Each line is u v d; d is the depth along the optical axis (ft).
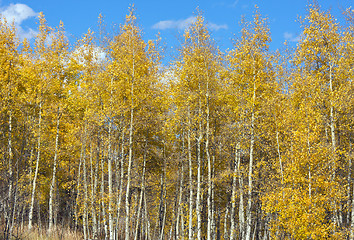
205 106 59.93
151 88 59.16
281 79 58.75
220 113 60.18
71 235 65.10
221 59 59.77
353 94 48.06
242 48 56.95
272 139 53.62
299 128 45.68
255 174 53.62
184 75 57.88
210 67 58.85
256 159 59.88
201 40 59.11
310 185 41.93
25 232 55.36
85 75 58.59
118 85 56.65
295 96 52.26
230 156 64.08
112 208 55.98
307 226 40.55
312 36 54.03
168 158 65.46
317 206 42.19
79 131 63.52
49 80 64.69
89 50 59.16
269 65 56.18
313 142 44.45
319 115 46.83
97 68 58.39
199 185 55.01
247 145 55.93
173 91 58.75
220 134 60.95
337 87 52.54
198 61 59.26
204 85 58.90
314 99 49.49
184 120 57.36
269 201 44.65
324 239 40.01
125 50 58.18
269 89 55.06
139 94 57.31
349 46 52.06
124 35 59.31
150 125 60.39
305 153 43.06
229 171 55.16
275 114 52.03
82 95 60.59
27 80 65.67
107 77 57.16
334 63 52.75
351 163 50.24
